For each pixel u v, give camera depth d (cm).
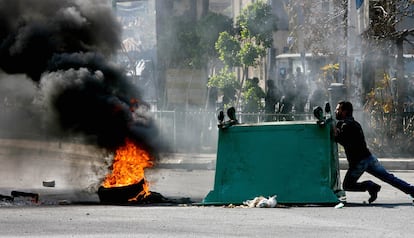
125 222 1747
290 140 2092
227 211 1958
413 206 2069
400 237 1528
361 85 4091
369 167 2152
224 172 2130
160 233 1580
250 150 2114
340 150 4003
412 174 3422
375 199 2152
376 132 4094
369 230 1620
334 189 2120
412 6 4444
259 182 2100
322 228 1652
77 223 1734
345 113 2161
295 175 2083
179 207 2077
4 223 1739
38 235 1562
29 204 2172
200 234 1567
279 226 1681
